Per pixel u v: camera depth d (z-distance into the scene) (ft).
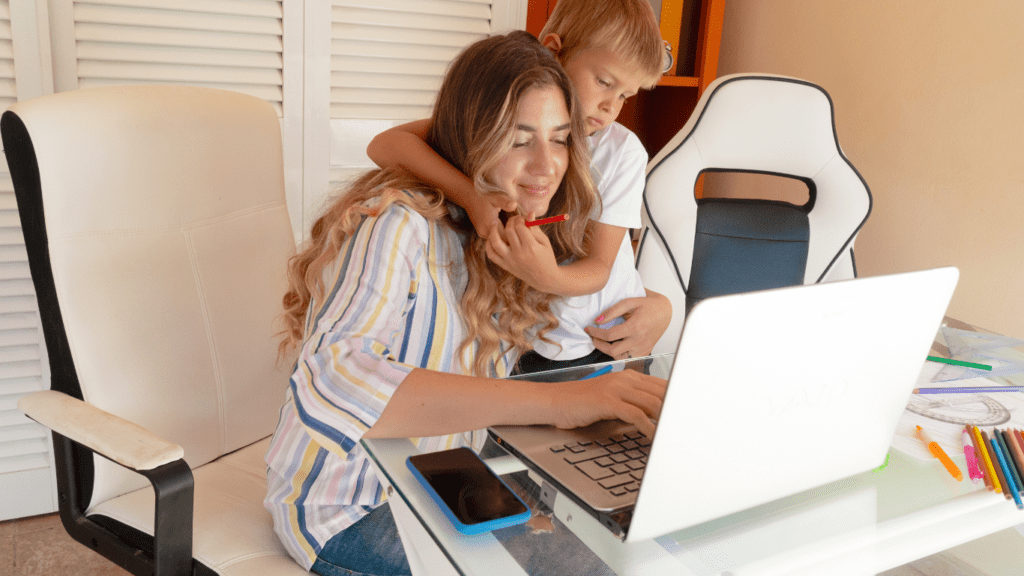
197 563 3.05
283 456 3.07
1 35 4.93
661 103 8.66
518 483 2.37
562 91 3.10
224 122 3.89
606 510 2.13
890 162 6.86
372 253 2.86
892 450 2.81
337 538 3.02
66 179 3.26
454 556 2.02
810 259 5.62
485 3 6.66
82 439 2.95
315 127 6.30
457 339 3.28
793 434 2.22
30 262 3.31
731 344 1.91
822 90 5.42
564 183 3.56
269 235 4.12
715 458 2.08
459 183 3.15
